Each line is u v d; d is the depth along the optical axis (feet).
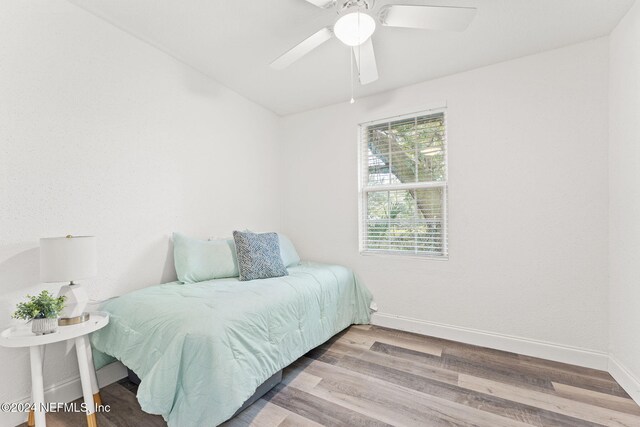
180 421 4.11
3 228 4.91
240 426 4.81
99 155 6.18
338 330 8.21
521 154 7.23
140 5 5.82
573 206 6.71
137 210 6.86
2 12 4.93
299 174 11.01
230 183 9.31
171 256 7.56
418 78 8.30
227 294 5.94
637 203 5.33
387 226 9.36
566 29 6.17
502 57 7.24
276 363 5.67
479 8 5.58
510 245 7.38
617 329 6.05
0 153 4.88
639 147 5.26
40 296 4.68
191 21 6.27
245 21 6.25
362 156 9.81
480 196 7.72
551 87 6.91
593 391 5.68
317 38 5.31
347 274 9.15
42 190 5.35
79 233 5.85
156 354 4.61
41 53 5.35
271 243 8.21
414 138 8.87
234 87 9.16
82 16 5.92
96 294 6.10
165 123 7.47
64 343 5.57
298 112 11.01
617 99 5.98
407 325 8.78
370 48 5.57
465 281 7.94
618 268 5.99
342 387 5.91
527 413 5.08
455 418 4.97
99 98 6.18
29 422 5.00
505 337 7.43
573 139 6.70
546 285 7.00
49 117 5.45
